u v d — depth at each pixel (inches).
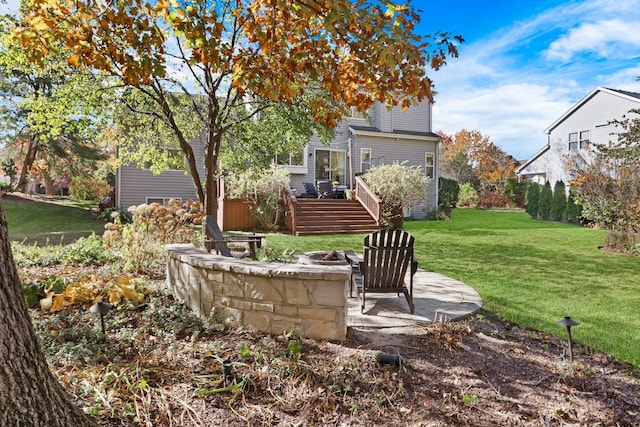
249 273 135.6
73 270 212.2
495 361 121.5
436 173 761.0
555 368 118.0
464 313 164.1
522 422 91.6
